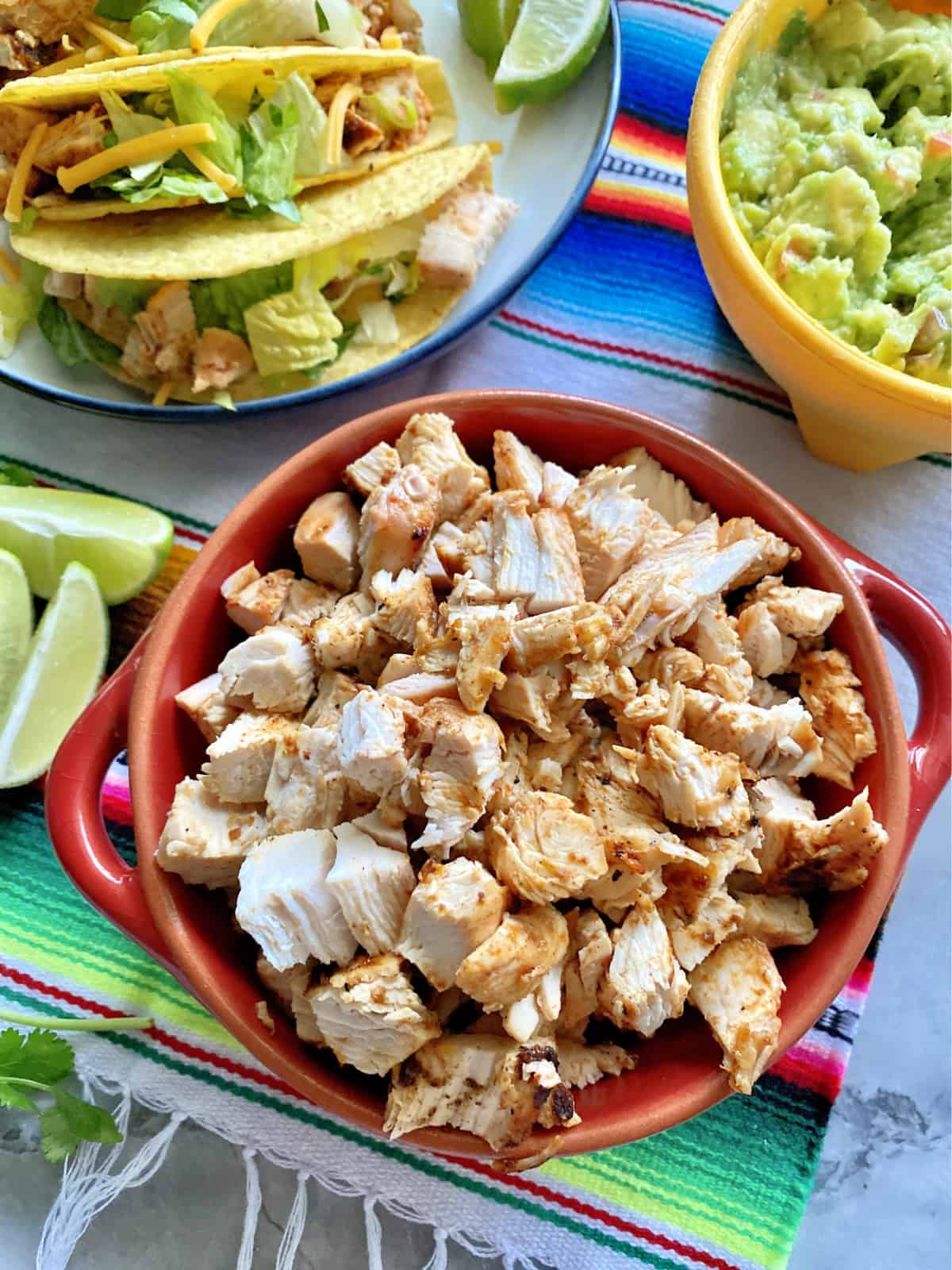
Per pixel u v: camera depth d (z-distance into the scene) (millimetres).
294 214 321
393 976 228
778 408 329
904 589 266
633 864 233
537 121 352
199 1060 290
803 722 253
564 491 271
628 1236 280
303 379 330
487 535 267
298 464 269
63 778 252
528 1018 228
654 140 351
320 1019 231
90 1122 275
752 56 296
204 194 314
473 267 329
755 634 261
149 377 327
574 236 346
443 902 224
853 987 292
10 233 333
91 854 248
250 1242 281
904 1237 288
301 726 254
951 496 323
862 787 254
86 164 317
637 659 256
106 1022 286
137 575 311
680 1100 230
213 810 253
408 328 336
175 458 334
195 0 327
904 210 297
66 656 307
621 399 333
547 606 255
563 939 230
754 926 247
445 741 234
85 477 333
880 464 315
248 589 268
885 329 277
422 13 364
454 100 357
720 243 272
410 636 256
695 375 333
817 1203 291
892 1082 297
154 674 253
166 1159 287
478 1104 228
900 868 243
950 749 257
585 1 337
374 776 236
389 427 274
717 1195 281
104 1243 282
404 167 334
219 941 251
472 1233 281
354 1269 281
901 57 299
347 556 269
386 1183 283
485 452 290
